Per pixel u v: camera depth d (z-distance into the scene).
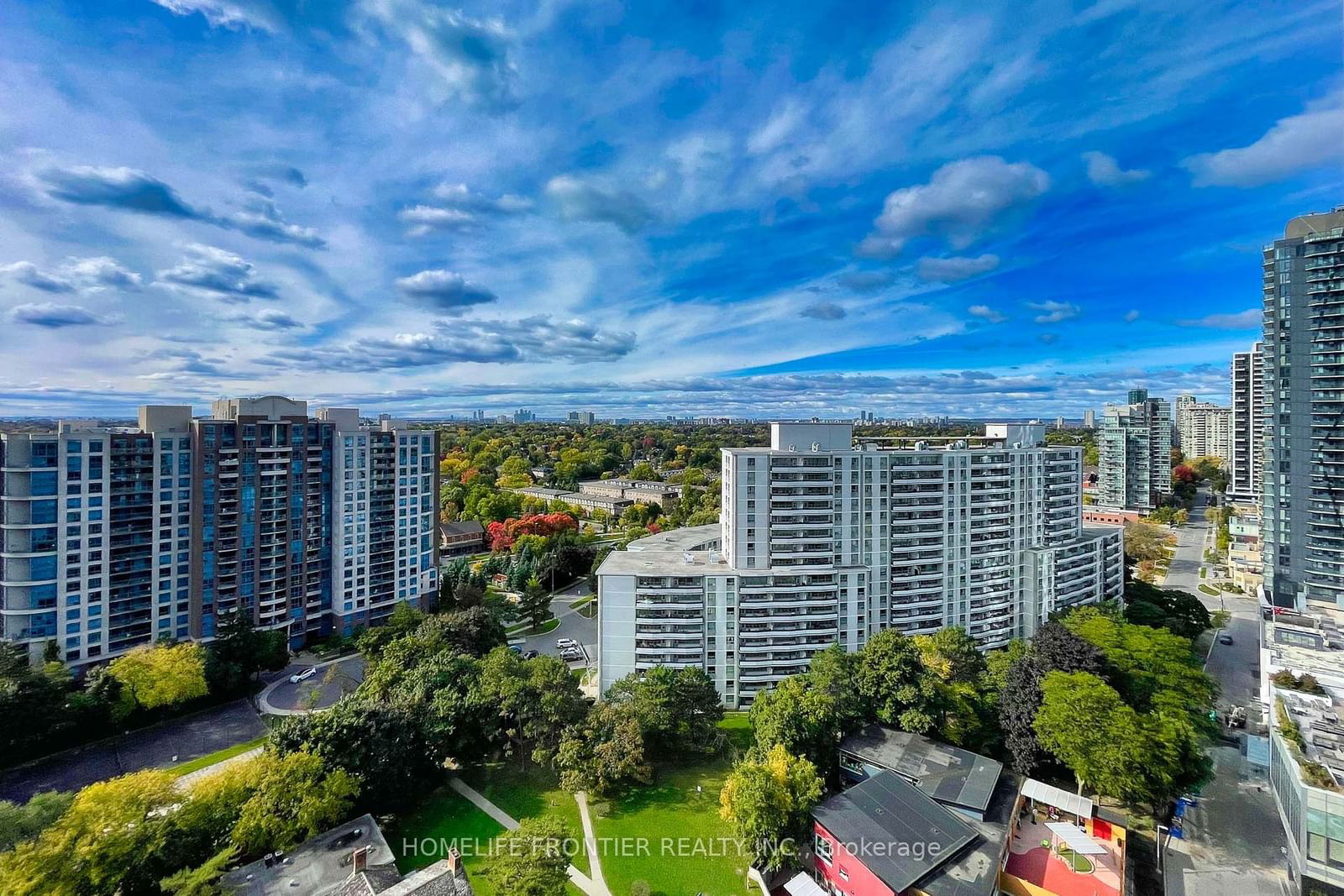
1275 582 120.75
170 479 100.25
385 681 78.25
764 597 90.38
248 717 87.25
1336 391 113.62
